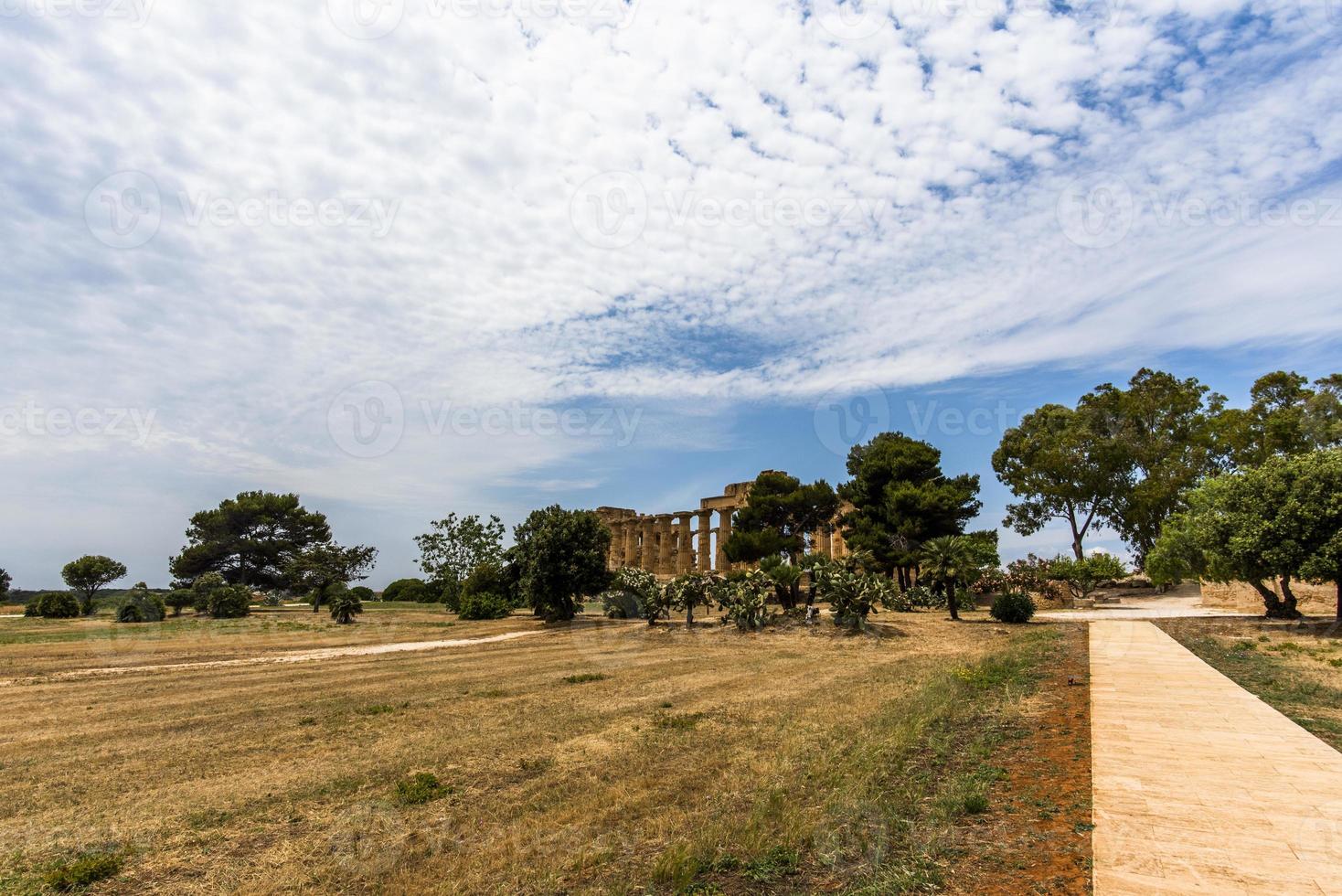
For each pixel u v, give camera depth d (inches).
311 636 1405.0
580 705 606.5
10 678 800.3
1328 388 1845.5
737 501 2687.0
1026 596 1332.4
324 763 424.5
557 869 264.1
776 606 1592.0
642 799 343.3
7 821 331.6
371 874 269.3
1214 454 1993.1
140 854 292.0
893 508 1836.9
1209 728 420.8
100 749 466.0
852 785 331.3
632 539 3270.2
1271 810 276.8
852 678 733.3
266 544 3051.2
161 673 855.1
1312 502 1009.5
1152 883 215.2
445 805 347.9
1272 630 1056.2
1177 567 1599.4
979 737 422.9
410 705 616.4
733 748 435.8
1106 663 722.2
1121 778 322.3
